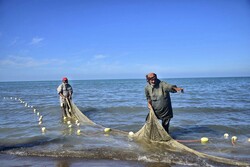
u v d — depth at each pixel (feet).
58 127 35.88
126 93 115.65
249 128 33.37
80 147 25.29
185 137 29.66
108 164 20.51
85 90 151.23
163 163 20.54
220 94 95.40
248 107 53.98
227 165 19.81
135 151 23.63
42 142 27.50
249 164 19.75
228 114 45.57
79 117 40.96
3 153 23.59
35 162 21.11
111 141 27.55
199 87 163.12
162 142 25.54
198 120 39.75
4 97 97.86
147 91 26.94
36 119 43.27
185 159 21.21
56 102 72.23
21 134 31.60
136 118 43.19
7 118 44.47
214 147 25.32
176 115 44.83
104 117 44.70
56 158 22.09
